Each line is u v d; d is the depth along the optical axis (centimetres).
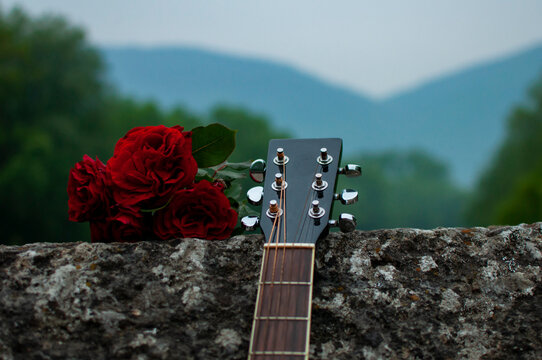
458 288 91
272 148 102
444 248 94
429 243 94
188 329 88
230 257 93
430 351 87
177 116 2078
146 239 100
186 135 101
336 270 92
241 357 87
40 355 85
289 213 94
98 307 88
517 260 93
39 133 1506
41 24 1672
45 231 1486
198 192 97
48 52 1638
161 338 87
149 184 97
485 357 87
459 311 90
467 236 95
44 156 1481
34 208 1450
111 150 1742
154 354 86
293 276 88
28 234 1472
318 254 94
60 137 1565
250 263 93
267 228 93
